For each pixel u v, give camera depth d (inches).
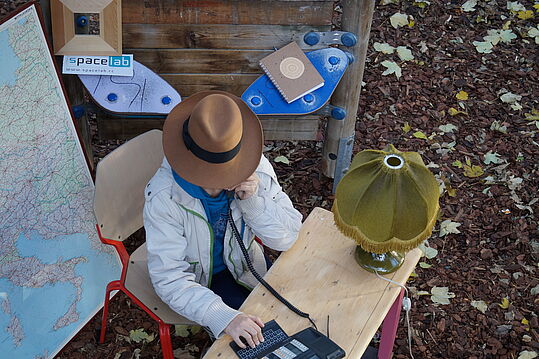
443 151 180.7
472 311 144.7
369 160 98.1
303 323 100.3
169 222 106.4
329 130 159.9
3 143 106.5
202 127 94.6
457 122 189.2
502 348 138.3
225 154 96.7
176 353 135.6
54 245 123.5
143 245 126.0
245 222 113.1
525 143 183.8
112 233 120.2
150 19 140.1
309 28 144.2
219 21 141.6
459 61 207.0
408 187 92.6
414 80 200.4
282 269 108.2
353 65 147.7
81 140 125.2
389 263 106.7
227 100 97.3
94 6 133.0
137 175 121.6
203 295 104.3
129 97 136.7
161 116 138.9
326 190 170.6
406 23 215.6
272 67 142.7
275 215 110.0
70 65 135.8
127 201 121.0
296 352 94.2
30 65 110.0
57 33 133.6
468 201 168.1
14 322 118.2
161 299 112.6
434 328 141.5
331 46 158.2
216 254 117.2
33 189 115.3
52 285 125.4
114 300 143.7
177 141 102.1
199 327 139.6
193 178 99.0
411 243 96.8
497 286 149.7
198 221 108.0
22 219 114.5
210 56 147.1
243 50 146.5
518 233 160.4
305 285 105.7
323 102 142.1
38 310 123.3
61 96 117.9
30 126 111.7
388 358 127.0
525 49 212.1
